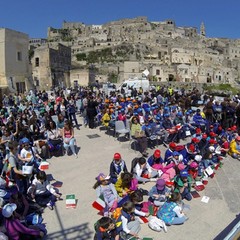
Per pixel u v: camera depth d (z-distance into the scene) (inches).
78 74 2731.3
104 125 729.0
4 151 467.8
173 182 388.8
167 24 6505.9
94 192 397.7
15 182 373.4
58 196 375.6
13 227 270.4
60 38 6486.2
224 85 3833.7
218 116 733.3
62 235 304.2
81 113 969.5
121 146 610.2
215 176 463.5
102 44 5772.6
